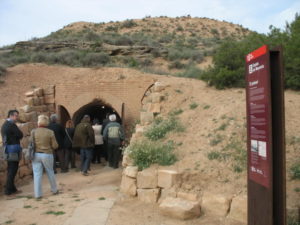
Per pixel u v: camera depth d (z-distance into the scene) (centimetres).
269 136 390
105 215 590
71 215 598
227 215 550
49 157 742
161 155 716
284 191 389
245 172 609
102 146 1291
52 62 2008
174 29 5747
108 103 1280
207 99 992
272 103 413
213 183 610
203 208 577
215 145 723
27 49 2817
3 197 755
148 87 1234
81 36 3744
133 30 5431
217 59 1162
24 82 1437
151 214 588
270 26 1191
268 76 390
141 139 859
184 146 759
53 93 1348
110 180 894
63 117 1370
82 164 1033
